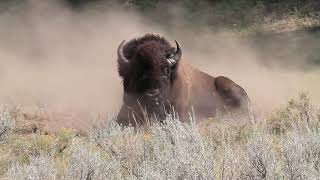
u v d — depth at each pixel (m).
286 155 25.47
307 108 37.34
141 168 25.59
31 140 33.66
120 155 28.64
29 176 24.72
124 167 27.38
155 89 41.97
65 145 31.81
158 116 41.94
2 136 34.19
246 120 37.31
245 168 24.91
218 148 29.44
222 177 24.20
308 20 95.06
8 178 25.98
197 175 23.92
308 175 24.02
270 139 29.80
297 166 24.38
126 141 30.53
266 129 34.06
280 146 28.27
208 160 25.05
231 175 24.69
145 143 29.61
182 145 27.23
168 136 29.55
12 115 43.34
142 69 42.09
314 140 27.16
